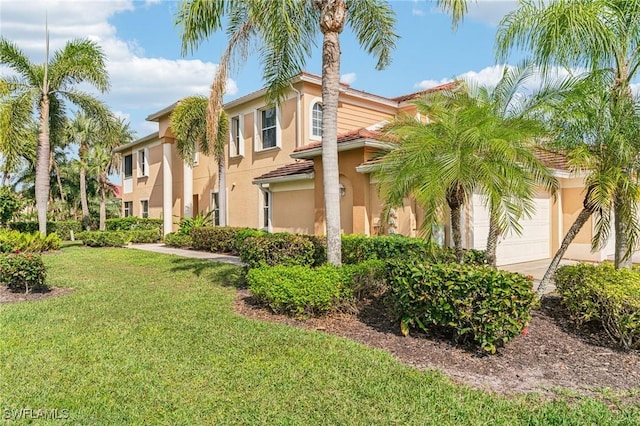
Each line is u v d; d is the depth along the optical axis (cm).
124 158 3156
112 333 612
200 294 869
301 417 377
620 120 635
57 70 1761
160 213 2645
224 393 423
